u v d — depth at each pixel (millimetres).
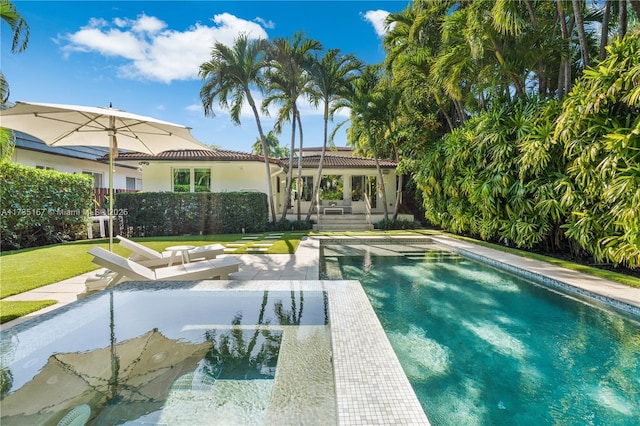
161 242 11078
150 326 3641
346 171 19422
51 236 10875
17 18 7750
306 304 4121
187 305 4227
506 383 2984
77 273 6227
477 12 8227
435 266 8086
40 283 5438
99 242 11031
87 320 3668
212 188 16750
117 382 2623
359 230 16219
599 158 5879
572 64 8875
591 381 3008
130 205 13695
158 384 2598
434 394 2822
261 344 3250
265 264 7137
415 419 1797
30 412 2246
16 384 2566
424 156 13062
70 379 2646
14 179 9602
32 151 14781
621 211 5305
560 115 6891
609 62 5730
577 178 6387
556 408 2641
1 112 4797
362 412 1849
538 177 7805
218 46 13312
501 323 4371
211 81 13469
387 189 20703
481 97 11336
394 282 6531
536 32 8352
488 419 2514
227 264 5621
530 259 7746
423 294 5711
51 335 3312
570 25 8758
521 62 8789
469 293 5750
